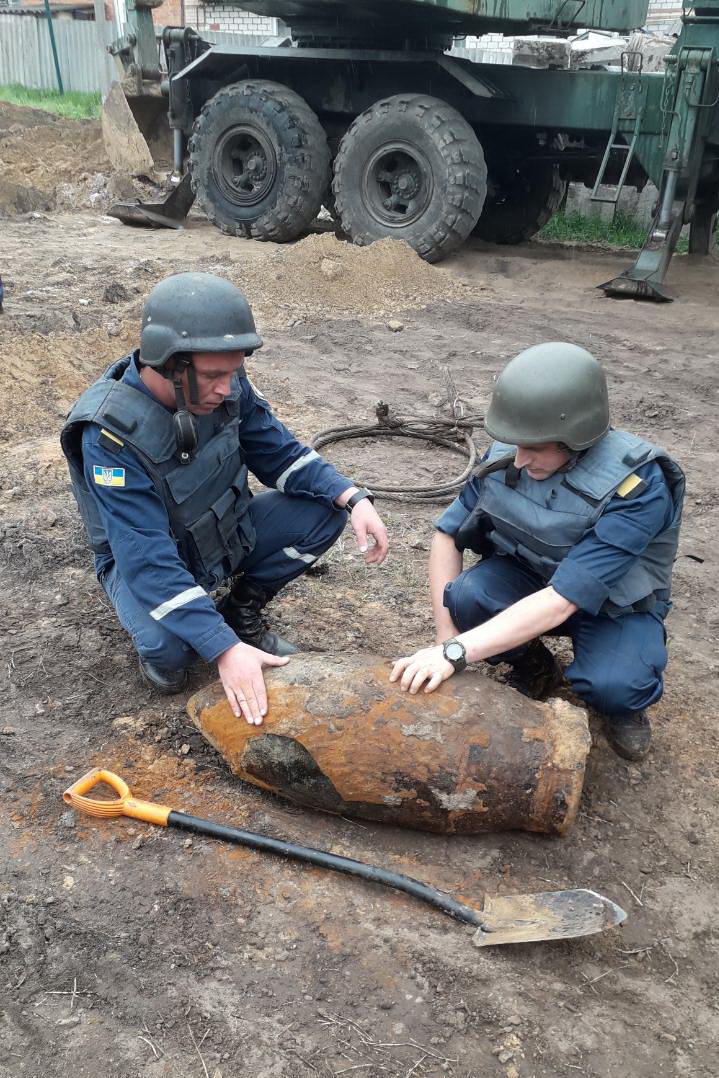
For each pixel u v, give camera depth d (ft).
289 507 10.08
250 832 7.95
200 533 9.05
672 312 27.53
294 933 7.26
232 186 35.91
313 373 21.53
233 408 9.09
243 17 75.82
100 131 48.47
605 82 30.35
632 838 8.34
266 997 6.77
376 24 33.12
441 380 21.21
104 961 7.01
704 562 13.51
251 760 8.07
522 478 8.66
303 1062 6.33
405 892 7.57
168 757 9.03
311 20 34.35
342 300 27.50
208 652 8.05
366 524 9.66
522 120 32.17
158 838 8.09
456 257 34.30
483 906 7.51
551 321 26.35
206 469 8.83
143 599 8.21
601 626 8.86
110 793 8.59
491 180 38.04
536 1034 6.59
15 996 6.75
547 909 7.26
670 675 10.76
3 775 8.74
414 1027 6.59
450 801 7.64
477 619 9.20
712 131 29.07
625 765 9.21
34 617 11.35
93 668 10.39
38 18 102.06
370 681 7.96
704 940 7.43
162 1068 6.26
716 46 27.35
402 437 17.78
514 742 7.63
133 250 33.37
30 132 49.03
